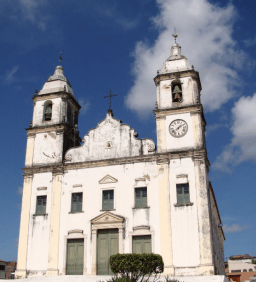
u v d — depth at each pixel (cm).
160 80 3172
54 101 3394
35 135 3303
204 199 2672
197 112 2950
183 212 2683
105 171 2980
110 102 3256
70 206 2958
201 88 3291
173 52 3362
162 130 2977
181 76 3133
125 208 2817
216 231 3247
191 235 2611
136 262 1898
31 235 2955
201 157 2792
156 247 2648
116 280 1888
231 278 4756
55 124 3256
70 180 3039
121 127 3097
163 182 2805
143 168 2898
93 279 2417
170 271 2542
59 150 3175
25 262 2883
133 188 2859
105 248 2781
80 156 3111
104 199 2911
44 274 2808
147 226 2716
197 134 2889
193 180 2750
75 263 2797
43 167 3131
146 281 1969
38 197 3077
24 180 3152
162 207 2739
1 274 4762
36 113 3397
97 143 3109
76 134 3434
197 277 2377
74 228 2880
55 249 2853
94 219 2836
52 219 2950
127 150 3008
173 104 3055
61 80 3550
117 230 2802
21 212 3052
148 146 2967
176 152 2852
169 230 2661
